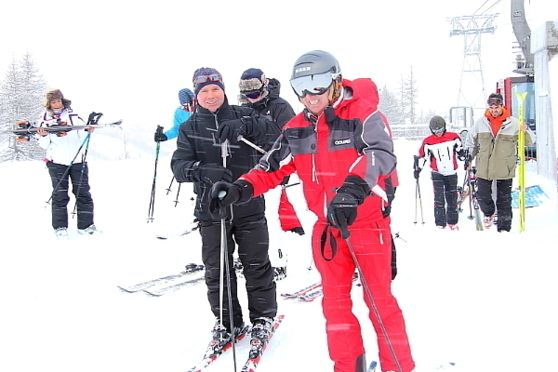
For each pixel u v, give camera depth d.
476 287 3.66
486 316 3.12
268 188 2.52
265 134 2.97
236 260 4.71
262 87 4.52
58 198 6.00
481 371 2.48
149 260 5.07
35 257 5.15
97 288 4.18
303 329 3.19
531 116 11.77
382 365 2.34
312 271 4.57
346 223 1.97
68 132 5.99
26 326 3.39
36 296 3.98
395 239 5.60
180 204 8.27
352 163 2.23
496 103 6.26
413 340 2.88
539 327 2.89
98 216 7.33
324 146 2.26
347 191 2.00
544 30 8.68
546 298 3.31
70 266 4.83
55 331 3.31
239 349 2.96
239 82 4.55
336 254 2.32
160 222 6.96
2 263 4.92
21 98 46.34
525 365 2.50
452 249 4.89
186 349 3.02
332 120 2.22
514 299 3.35
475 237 5.40
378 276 2.27
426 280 3.95
